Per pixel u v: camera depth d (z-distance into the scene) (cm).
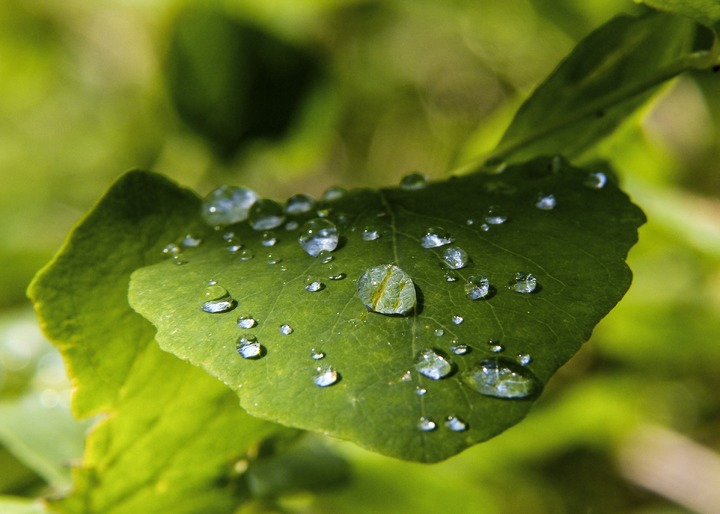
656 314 37
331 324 18
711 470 40
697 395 41
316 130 41
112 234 20
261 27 38
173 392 21
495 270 19
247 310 19
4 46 54
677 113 40
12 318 29
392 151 53
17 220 55
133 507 22
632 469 41
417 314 18
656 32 21
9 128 57
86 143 55
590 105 21
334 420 18
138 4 44
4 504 22
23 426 24
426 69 50
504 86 50
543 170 20
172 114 40
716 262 35
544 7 36
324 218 20
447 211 20
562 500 40
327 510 27
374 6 46
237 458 21
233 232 20
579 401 37
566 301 18
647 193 30
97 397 20
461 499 26
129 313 20
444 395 18
